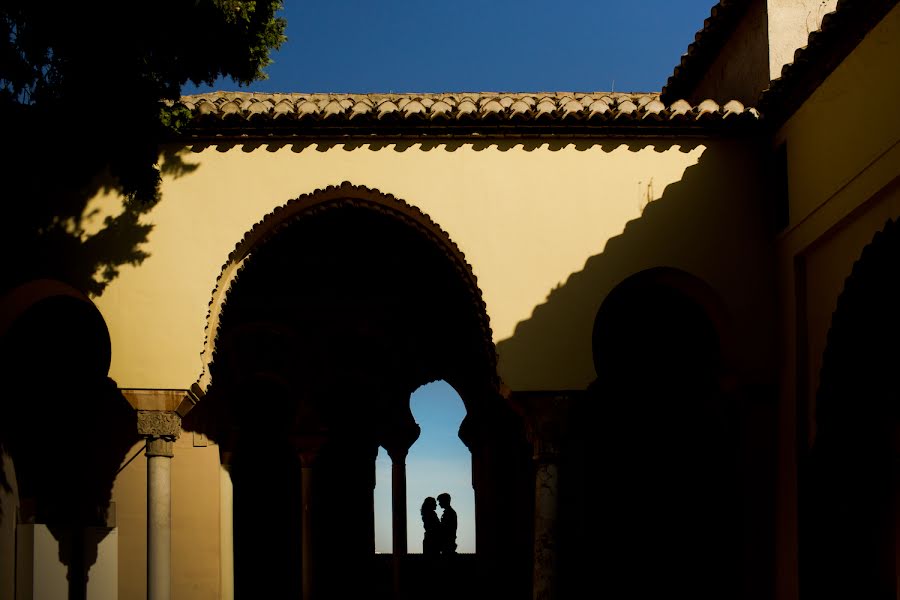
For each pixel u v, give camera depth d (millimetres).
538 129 11633
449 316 15328
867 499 10945
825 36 10000
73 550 13211
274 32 11031
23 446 13008
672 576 13195
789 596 11094
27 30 9828
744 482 11484
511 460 15836
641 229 11625
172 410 11328
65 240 11406
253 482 15250
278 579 15125
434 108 11523
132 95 10188
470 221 11570
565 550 13461
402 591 15602
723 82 14102
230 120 11430
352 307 14969
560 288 11500
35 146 10766
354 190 11609
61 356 13484
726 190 11758
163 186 11547
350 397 15805
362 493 15734
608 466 13703
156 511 11266
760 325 11578
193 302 11398
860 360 10703
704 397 13125
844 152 10031
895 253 9836
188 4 10219
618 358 13891
